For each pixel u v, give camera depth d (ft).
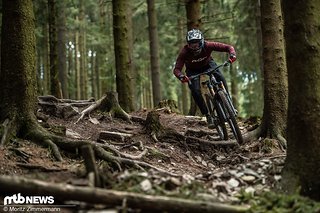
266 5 27.43
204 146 25.21
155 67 48.65
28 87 21.65
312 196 15.35
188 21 39.17
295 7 16.20
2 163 17.90
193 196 14.15
